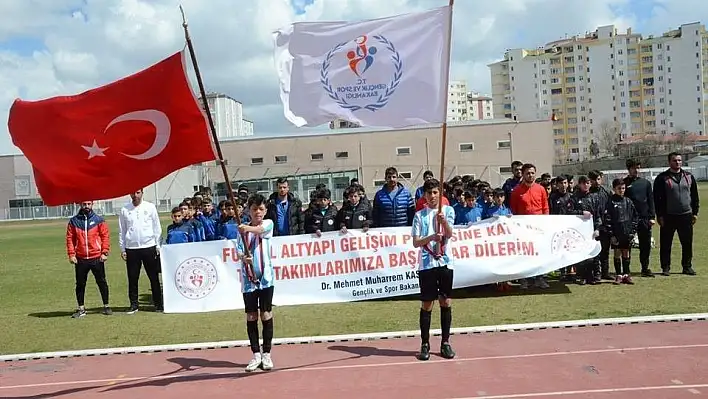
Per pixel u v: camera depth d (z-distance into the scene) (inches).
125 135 263.3
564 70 5132.9
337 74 287.9
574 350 296.8
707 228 856.3
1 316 452.1
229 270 448.8
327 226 462.6
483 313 384.5
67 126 261.7
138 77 261.1
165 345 342.3
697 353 284.0
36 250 1063.6
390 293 446.9
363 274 447.5
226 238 461.1
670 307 370.9
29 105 261.3
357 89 287.3
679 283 445.1
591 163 3127.5
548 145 2410.2
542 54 5162.4
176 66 259.8
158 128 263.4
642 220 476.1
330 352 315.9
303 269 448.8
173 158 265.7
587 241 447.2
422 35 282.8
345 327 367.6
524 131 2413.9
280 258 449.7
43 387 284.8
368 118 287.0
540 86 5167.3
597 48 5059.1
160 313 442.0
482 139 2427.4
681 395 234.2
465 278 441.7
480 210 469.7
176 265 447.2
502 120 2512.3
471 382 259.0
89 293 553.9
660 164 3213.6
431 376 269.1
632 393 238.4
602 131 4790.8
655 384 247.0
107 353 335.0
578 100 5128.0
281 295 447.5
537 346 307.0
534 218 448.8
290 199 475.2
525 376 263.3
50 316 445.1
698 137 4584.2
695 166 3430.1
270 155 2490.2
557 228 448.5
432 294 293.3
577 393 240.8
